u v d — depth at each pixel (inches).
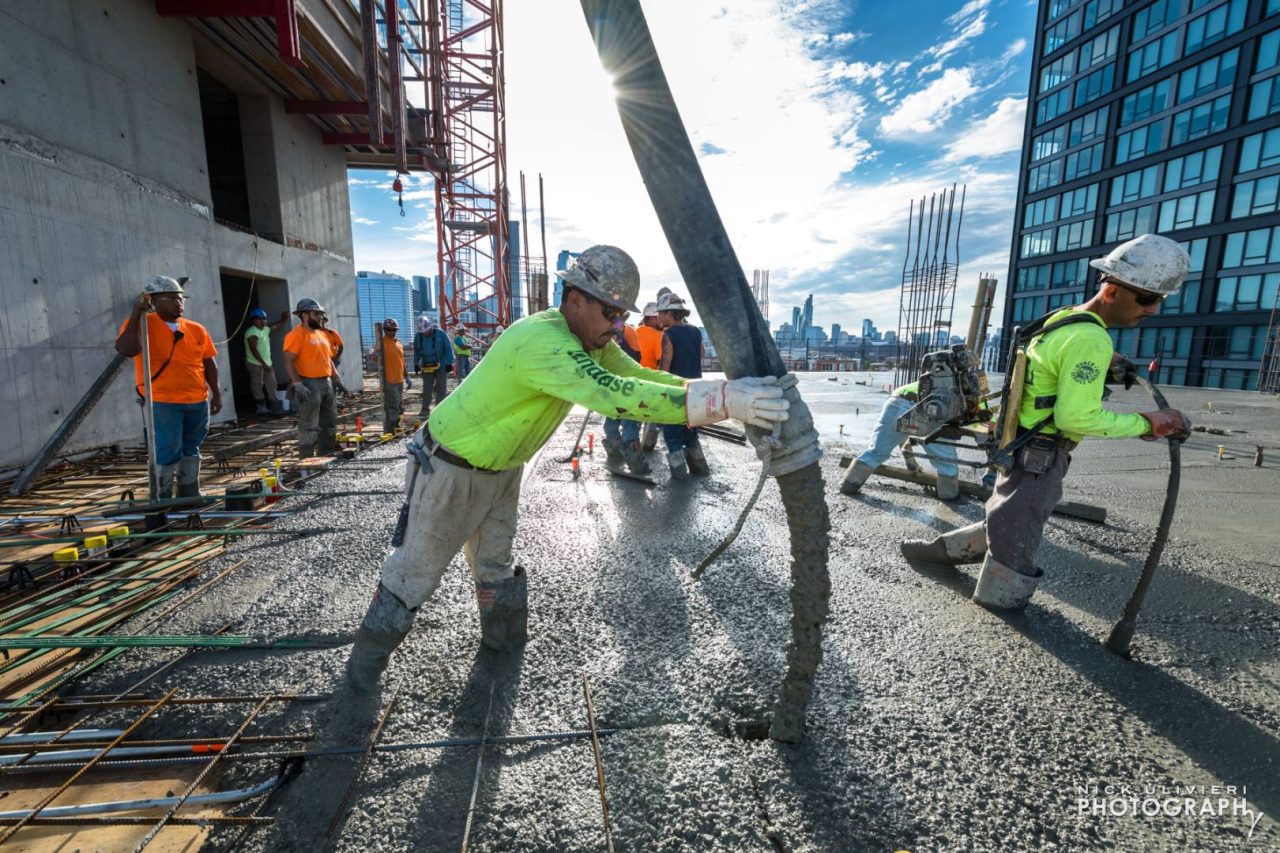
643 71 54.9
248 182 466.0
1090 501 199.9
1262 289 938.1
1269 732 75.2
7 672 89.1
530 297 690.8
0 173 234.4
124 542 137.7
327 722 75.0
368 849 55.9
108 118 292.4
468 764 67.7
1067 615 109.2
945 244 430.6
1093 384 90.7
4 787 66.0
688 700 80.0
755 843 56.7
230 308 506.3
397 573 78.0
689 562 133.6
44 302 252.7
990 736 73.3
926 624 104.5
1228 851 56.4
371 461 260.1
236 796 62.9
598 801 62.0
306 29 383.9
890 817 59.9
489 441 70.7
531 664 89.1
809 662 67.3
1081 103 1270.9
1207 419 472.7
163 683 84.4
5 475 234.1
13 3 241.3
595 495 198.4
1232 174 973.2
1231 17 963.3
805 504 62.1
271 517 167.2
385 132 554.3
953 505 187.9
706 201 57.5
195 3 327.6
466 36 886.4
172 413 175.8
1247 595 119.4
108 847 57.5
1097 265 95.4
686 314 218.4
